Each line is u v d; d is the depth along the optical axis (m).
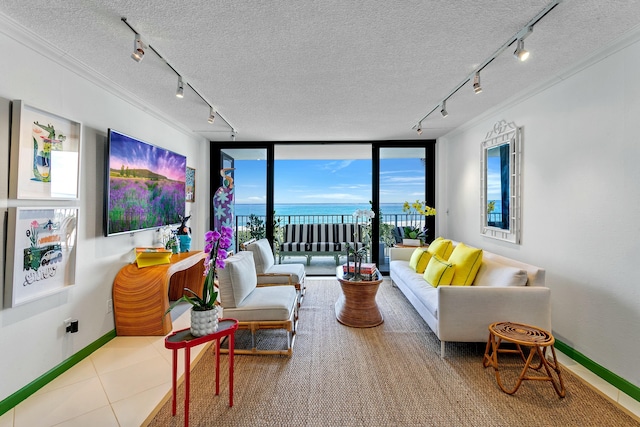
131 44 2.00
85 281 2.42
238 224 5.41
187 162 4.39
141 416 1.73
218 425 1.67
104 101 2.65
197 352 2.49
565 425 1.66
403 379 2.11
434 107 3.31
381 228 5.19
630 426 1.65
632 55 1.89
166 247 3.51
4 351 1.78
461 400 1.88
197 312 1.70
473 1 1.57
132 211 2.92
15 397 1.83
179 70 2.38
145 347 2.56
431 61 2.24
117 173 2.70
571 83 2.37
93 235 2.51
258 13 1.67
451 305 2.34
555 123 2.54
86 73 2.38
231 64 2.28
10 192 1.82
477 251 2.87
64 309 2.21
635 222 1.88
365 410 1.79
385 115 3.61
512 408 1.80
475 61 2.24
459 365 2.29
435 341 2.69
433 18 1.72
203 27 1.80
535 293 2.29
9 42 1.82
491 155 3.53
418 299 2.96
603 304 2.09
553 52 2.10
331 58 2.20
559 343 2.48
